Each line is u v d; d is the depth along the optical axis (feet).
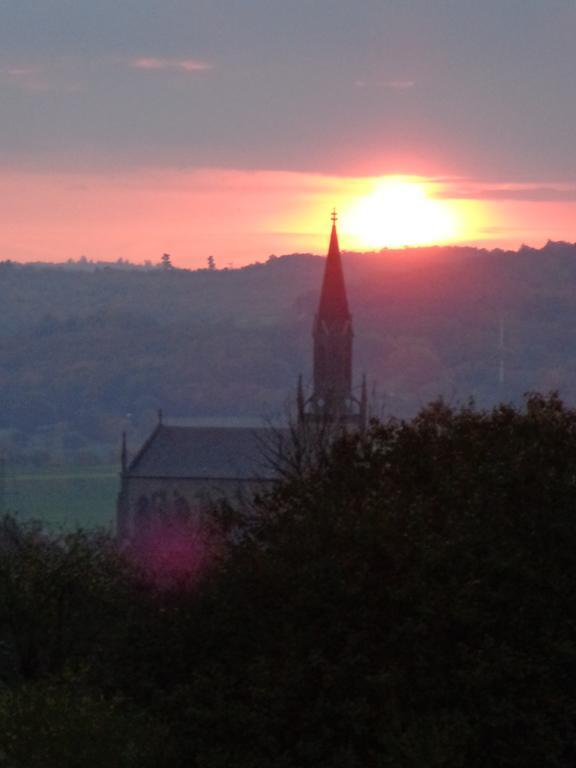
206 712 319.27
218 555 382.63
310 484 379.14
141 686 341.00
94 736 306.35
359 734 309.01
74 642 472.85
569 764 321.73
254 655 331.98
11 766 301.84
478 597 321.93
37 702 317.22
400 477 369.30
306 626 329.31
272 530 362.74
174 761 322.75
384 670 313.73
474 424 383.04
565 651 315.58
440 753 291.17
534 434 373.20
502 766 313.53
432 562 323.16
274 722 316.19
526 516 342.23
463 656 311.68
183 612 349.82
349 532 337.52
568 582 328.49
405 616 323.16
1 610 467.11
